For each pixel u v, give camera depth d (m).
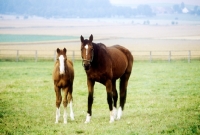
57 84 11.21
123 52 12.67
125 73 12.66
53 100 15.74
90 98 11.09
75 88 19.42
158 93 17.41
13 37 95.94
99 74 10.78
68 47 61.19
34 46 64.19
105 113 12.84
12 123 10.98
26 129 10.11
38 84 20.78
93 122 11.01
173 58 42.28
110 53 11.40
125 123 10.70
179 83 20.84
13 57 43.25
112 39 86.31
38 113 12.80
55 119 11.82
